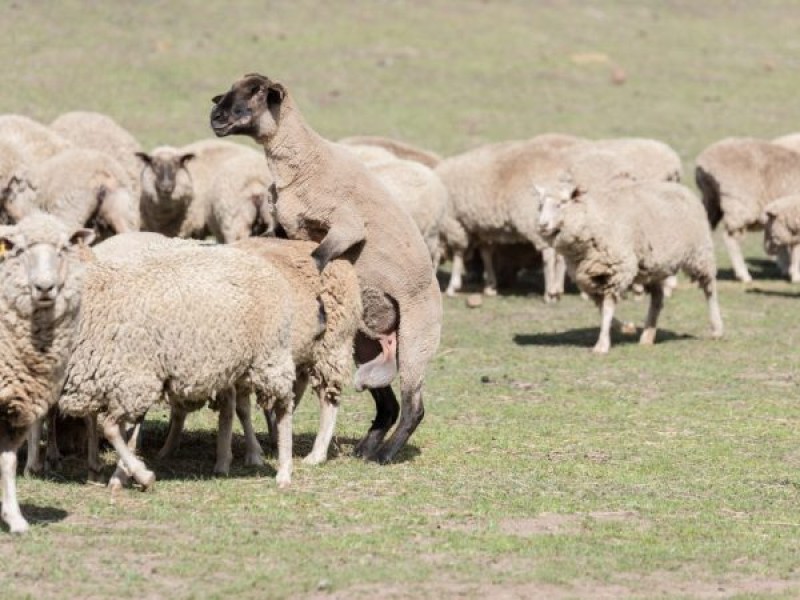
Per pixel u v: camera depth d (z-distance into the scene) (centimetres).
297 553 1141
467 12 6291
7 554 1103
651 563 1154
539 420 1775
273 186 1539
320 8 6075
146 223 2781
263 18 5806
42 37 5162
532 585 1080
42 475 1393
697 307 2778
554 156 2838
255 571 1084
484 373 2102
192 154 2733
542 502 1348
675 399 1922
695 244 2356
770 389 2005
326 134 4438
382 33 5794
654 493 1409
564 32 6128
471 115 4834
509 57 5653
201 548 1140
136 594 1023
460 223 2914
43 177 2395
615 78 5444
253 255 1344
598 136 4688
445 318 2645
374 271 1517
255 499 1316
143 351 1258
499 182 2839
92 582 1046
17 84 4566
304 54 5381
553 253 2838
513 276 3100
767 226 2933
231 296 1285
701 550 1200
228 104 1459
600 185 2761
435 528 1242
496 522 1273
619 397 1931
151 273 1277
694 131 4834
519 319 2647
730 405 1883
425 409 1830
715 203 3164
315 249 1467
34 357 1135
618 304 2798
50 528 1182
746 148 3094
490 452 1587
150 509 1258
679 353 2289
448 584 1074
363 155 2731
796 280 3139
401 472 1471
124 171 2464
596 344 2323
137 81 4803
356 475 1445
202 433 1644
